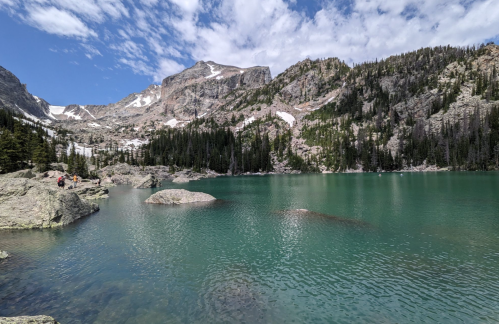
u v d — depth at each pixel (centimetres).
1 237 2245
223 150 18162
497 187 5528
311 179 9775
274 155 18675
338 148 16425
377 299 1218
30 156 9156
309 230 2455
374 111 19375
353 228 2503
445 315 1084
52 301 1184
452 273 1476
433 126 15638
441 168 13100
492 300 1185
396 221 2745
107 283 1380
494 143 12069
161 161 16175
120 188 7169
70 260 1709
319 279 1433
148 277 1458
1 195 2623
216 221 2875
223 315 1084
